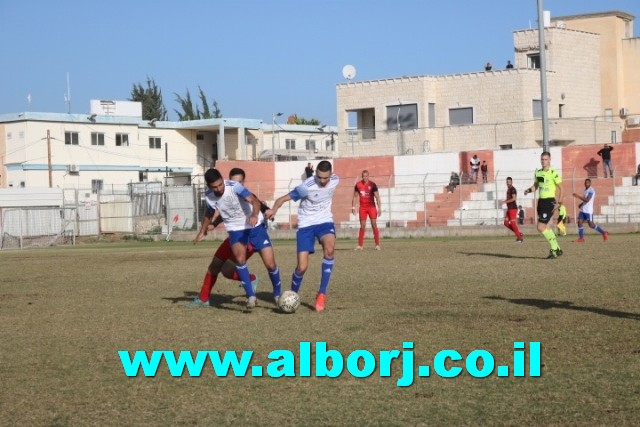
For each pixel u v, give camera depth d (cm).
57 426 791
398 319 1299
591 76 6906
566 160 5278
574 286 1642
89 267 2619
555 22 6975
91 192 7850
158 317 1407
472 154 5525
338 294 1638
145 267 2511
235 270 1512
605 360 990
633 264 2044
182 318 1386
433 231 4634
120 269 2470
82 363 1055
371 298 1566
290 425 777
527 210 5047
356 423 777
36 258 3303
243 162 6025
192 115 12506
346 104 6938
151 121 8162
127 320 1387
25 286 2042
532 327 1200
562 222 3972
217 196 1417
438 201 5194
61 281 2150
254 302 1452
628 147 5175
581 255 2386
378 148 6738
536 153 5359
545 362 990
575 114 6775
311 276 2014
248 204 1436
